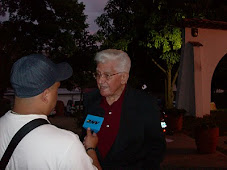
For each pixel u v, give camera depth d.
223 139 9.03
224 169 5.86
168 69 16.86
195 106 13.37
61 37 20.25
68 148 1.21
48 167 1.19
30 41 19.06
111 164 2.05
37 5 19.48
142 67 18.97
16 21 19.14
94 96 2.26
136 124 2.02
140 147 2.06
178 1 15.05
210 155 6.93
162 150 2.07
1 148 1.28
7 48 18.11
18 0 19.03
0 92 16.02
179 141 8.64
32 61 1.29
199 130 7.04
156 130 2.04
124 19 16.39
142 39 16.86
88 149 1.72
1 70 16.36
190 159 6.61
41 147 1.20
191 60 13.59
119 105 2.09
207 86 13.80
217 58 13.84
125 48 16.52
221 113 16.42
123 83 2.08
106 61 1.99
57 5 19.98
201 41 13.67
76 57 22.44
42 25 19.19
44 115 1.34
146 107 2.05
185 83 13.80
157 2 14.97
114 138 2.04
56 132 1.25
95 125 1.84
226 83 23.78
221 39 13.83
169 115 10.45
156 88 21.66
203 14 14.97
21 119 1.27
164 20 15.12
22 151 1.21
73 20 21.17
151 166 2.05
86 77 23.19
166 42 14.98
